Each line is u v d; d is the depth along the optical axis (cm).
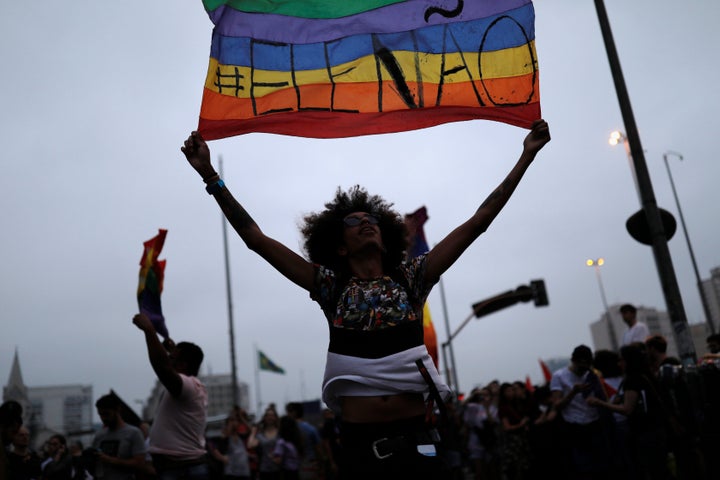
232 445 1322
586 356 930
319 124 374
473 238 315
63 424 6475
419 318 306
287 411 1405
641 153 1005
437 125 377
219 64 365
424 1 390
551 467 1095
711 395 750
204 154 323
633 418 791
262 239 316
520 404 1288
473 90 377
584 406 916
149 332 584
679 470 779
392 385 286
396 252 353
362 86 380
